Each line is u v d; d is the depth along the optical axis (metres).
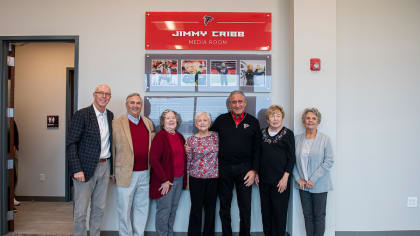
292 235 2.53
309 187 2.26
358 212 2.71
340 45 2.74
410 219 2.73
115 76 2.71
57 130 4.16
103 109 2.28
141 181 2.35
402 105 2.75
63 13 2.73
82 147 2.17
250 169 2.36
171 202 2.36
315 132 2.38
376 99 2.74
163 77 2.70
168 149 2.32
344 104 2.73
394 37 2.76
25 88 4.20
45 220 3.13
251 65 2.72
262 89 2.71
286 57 2.73
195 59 2.71
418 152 2.75
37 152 4.15
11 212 2.77
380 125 2.74
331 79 2.58
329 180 2.32
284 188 2.28
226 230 2.40
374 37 2.75
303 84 2.57
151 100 2.70
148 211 2.55
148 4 2.73
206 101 2.70
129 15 2.73
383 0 2.75
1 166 2.71
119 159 2.28
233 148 2.32
